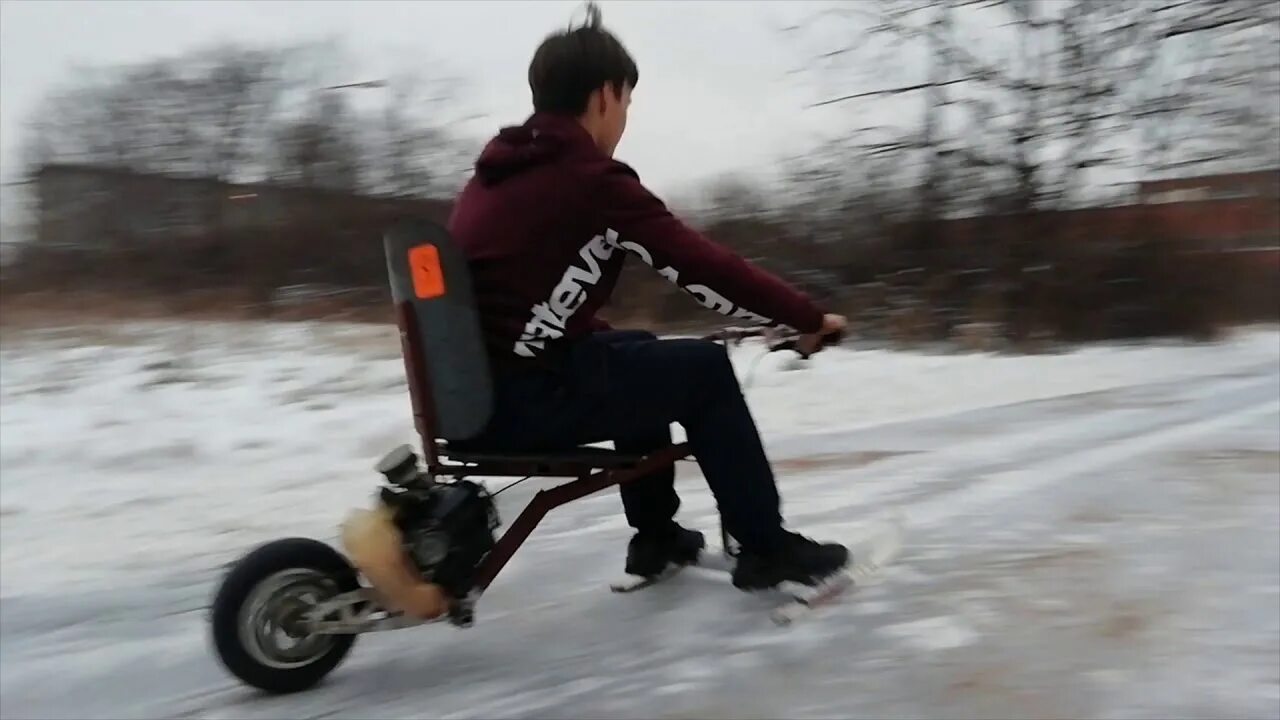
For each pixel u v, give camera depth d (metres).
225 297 13.81
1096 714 2.15
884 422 5.70
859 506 3.85
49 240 15.88
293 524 4.04
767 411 6.30
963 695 2.26
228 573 2.38
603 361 2.49
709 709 2.27
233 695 2.47
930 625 2.64
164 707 2.43
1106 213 12.48
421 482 2.42
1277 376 7.19
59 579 3.39
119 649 2.80
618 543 3.54
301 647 2.43
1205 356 9.48
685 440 2.75
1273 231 12.73
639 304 10.73
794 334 2.69
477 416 2.36
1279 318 13.23
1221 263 12.45
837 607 2.78
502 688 2.44
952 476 4.25
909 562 3.12
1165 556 3.10
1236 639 2.49
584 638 2.71
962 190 12.78
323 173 16.00
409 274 2.41
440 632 2.80
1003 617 2.67
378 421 6.04
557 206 2.39
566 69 2.51
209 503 4.37
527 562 3.36
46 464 5.14
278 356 8.98
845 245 13.17
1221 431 4.96
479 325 2.37
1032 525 3.48
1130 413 5.62
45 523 4.09
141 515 4.19
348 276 15.05
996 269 12.30
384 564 2.28
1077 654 2.44
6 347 9.55
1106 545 3.22
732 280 2.44
